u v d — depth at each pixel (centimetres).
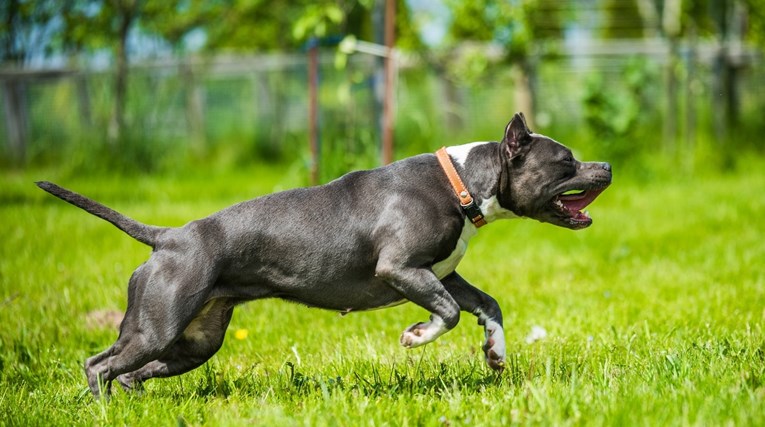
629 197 1342
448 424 420
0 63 2088
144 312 486
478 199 519
